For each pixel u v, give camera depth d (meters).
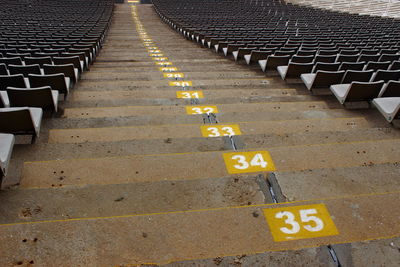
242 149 3.29
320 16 19.27
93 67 8.26
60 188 2.50
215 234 2.05
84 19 16.69
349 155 3.19
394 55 6.74
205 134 3.86
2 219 2.21
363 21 16.48
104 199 2.42
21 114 3.09
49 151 3.20
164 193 2.50
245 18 18.77
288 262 1.81
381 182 2.68
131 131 3.84
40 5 22.16
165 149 3.32
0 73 5.32
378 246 1.91
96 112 4.62
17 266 1.80
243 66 8.42
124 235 2.01
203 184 2.60
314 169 2.80
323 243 2.02
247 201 2.45
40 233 1.99
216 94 5.77
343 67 6.05
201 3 27.38
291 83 6.46
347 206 2.29
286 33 12.09
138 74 7.37
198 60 9.34
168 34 16.92
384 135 3.74
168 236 2.02
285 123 4.15
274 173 2.74
